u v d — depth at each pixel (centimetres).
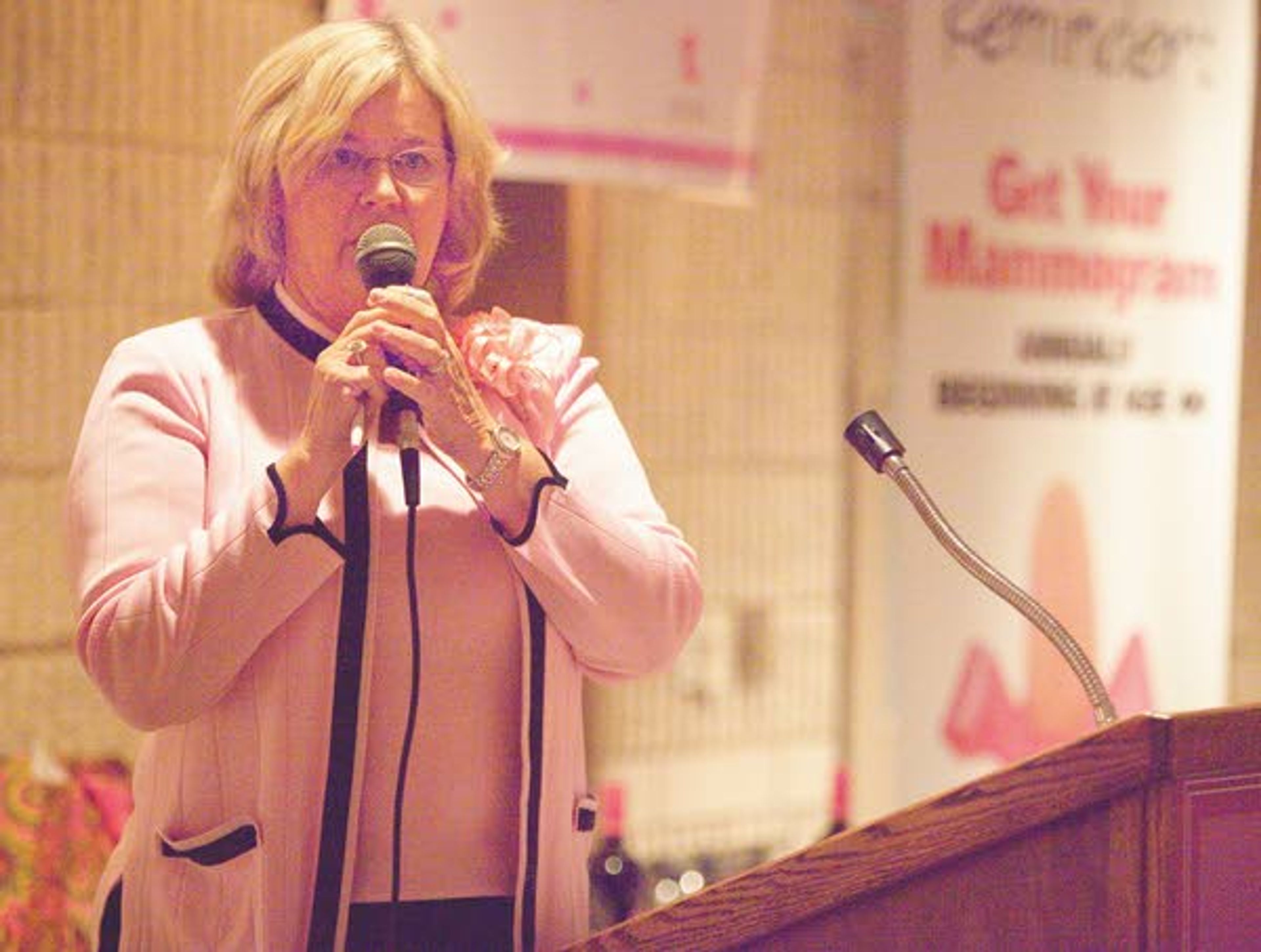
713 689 634
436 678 280
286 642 274
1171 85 661
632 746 619
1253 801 241
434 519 283
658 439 620
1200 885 237
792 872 238
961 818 234
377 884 276
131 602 264
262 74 290
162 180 528
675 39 534
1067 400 641
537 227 575
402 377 268
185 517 277
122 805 466
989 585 288
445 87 288
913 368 609
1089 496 648
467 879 282
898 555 612
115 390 283
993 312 623
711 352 630
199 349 289
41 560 511
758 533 642
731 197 554
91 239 516
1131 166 652
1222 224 677
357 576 275
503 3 502
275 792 271
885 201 659
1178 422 671
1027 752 635
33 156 507
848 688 660
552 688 285
